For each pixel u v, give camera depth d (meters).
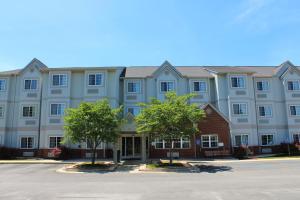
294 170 19.58
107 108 23.11
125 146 30.92
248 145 33.31
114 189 12.85
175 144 31.42
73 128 22.16
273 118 35.84
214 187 13.10
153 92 34.56
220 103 34.44
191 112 22.75
